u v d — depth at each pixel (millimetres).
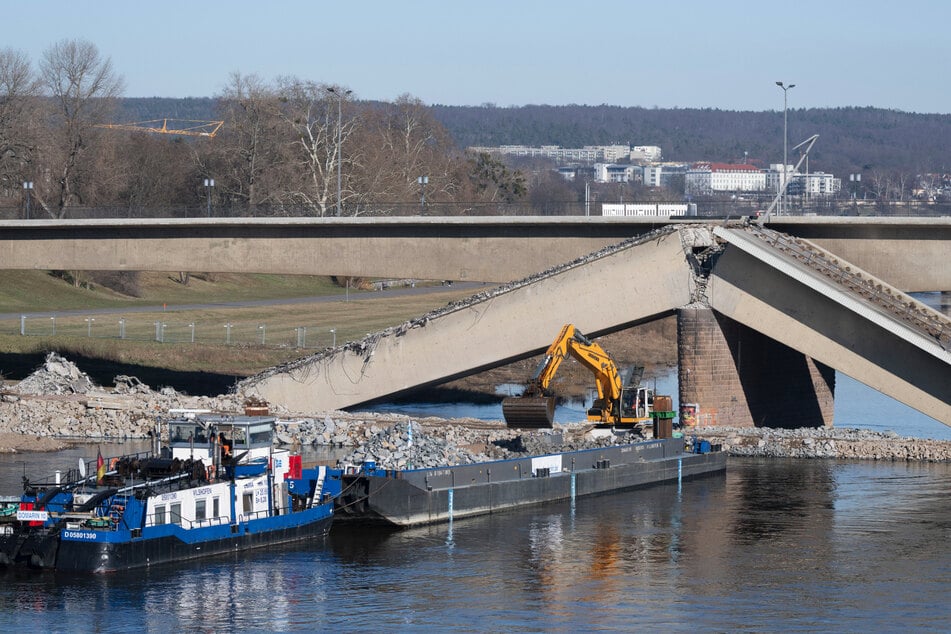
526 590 113375
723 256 183000
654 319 191375
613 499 152875
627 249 185625
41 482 148000
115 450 177625
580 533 134500
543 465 152250
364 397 199250
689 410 185875
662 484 162125
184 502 119750
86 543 113500
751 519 140750
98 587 111688
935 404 173250
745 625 104562
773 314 181000
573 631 102688
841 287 175250
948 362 167000
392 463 144000
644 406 177500
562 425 181000
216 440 126812
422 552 125875
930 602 110688
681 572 119500
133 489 117750
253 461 128125
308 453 177750
